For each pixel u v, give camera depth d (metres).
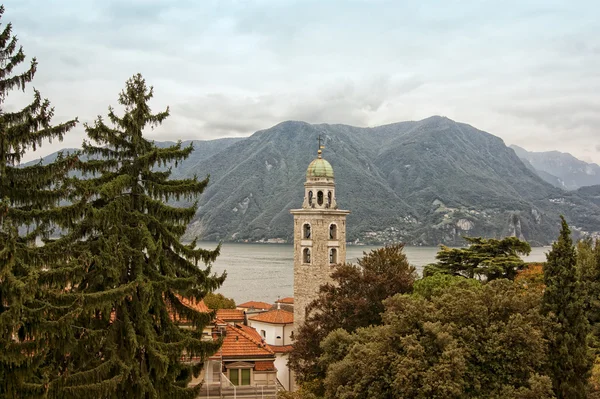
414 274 86.38
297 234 87.88
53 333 28.08
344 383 46.81
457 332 44.94
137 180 36.50
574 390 44.56
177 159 37.47
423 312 47.25
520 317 44.34
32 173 29.89
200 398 51.84
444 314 47.28
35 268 28.80
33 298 28.61
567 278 47.19
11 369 27.42
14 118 29.31
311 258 86.38
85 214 32.31
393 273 72.88
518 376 43.34
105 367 31.86
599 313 55.69
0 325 25.75
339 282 72.75
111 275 33.19
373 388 43.66
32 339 28.66
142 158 35.69
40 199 30.58
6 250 26.17
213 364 54.84
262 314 97.81
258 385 55.47
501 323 44.88
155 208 36.59
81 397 30.03
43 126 29.80
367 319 68.56
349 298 68.94
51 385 29.05
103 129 35.59
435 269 83.06
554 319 46.84
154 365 33.44
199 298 37.59
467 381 43.00
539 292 52.41
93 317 34.75
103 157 36.34
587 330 48.41
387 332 46.25
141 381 33.44
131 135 36.44
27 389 27.69
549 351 45.72
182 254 37.25
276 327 92.12
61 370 33.88
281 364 85.81
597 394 45.47
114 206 34.25
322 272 85.94
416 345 43.56
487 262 78.94
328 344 55.62
